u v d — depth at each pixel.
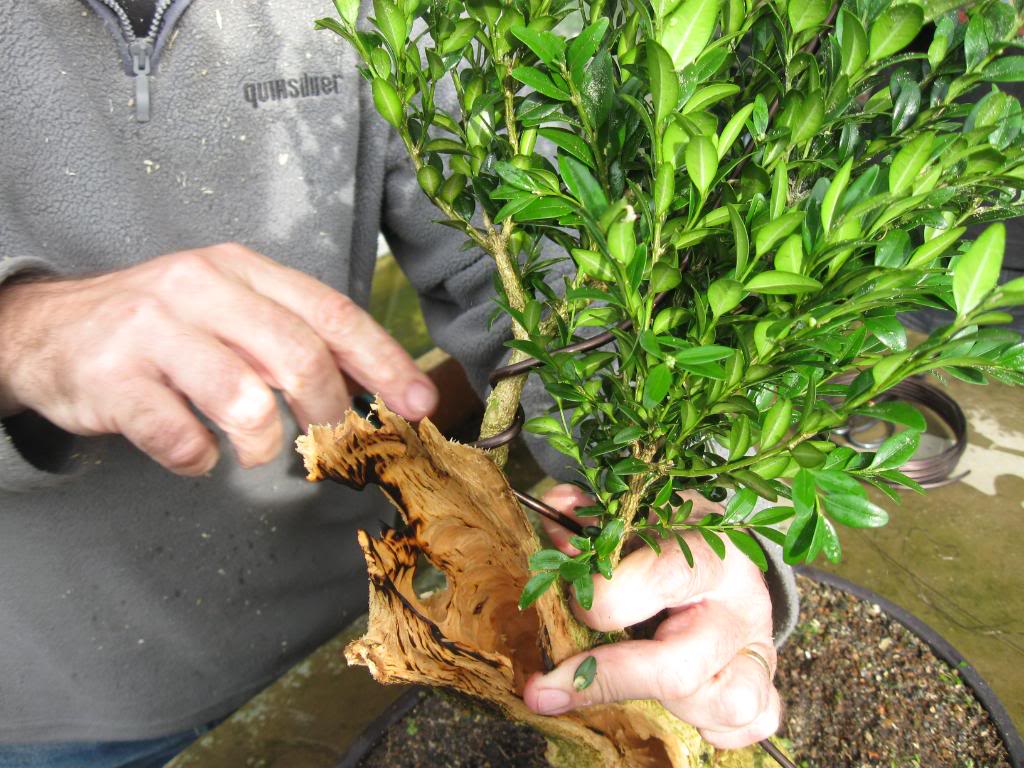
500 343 0.51
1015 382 0.16
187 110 0.45
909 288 0.17
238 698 0.56
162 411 0.29
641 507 0.27
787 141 0.19
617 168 0.20
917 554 0.50
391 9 0.20
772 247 0.17
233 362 0.29
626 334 0.20
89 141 0.43
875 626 0.44
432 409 0.32
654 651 0.31
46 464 0.37
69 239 0.44
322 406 0.31
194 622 0.52
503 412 0.28
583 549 0.25
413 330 0.97
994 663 0.43
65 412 0.32
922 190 0.17
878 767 0.38
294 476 0.54
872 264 0.19
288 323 0.30
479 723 0.41
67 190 0.43
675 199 0.20
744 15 0.20
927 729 0.39
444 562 0.30
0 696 0.50
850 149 0.20
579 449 0.27
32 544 0.46
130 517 0.48
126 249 0.46
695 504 0.36
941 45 0.20
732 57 0.21
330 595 0.60
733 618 0.34
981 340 0.15
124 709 0.52
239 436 0.29
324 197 0.51
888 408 0.17
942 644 0.42
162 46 0.43
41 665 0.49
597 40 0.17
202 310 0.30
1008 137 0.18
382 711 0.43
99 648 0.50
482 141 0.24
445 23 0.21
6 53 0.40
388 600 0.27
